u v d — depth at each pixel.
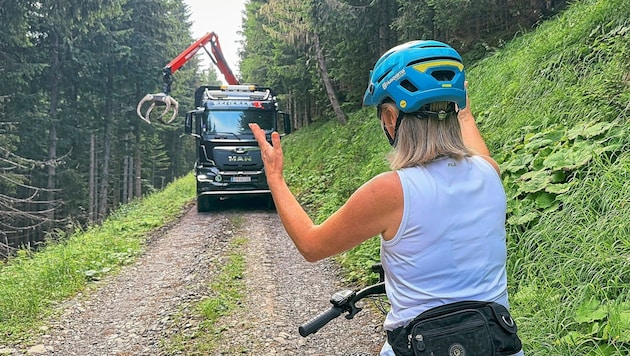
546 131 5.94
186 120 14.49
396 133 1.76
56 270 7.80
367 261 6.92
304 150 23.92
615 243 3.77
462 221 1.63
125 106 33.19
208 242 10.08
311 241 1.71
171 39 31.70
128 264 8.87
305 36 21.42
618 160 4.59
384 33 17.86
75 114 28.11
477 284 1.63
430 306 1.62
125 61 29.11
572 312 3.41
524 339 3.43
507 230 4.88
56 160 22.59
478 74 10.95
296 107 35.34
